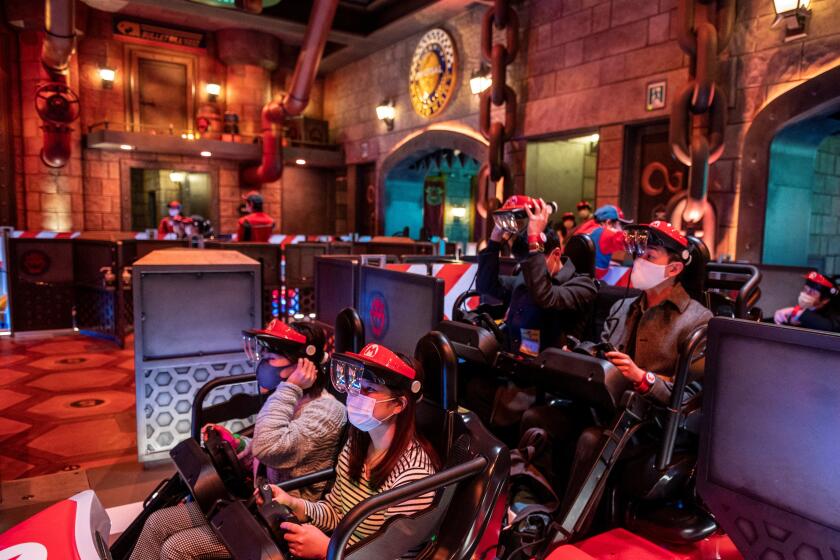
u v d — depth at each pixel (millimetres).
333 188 20359
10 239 8406
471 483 1729
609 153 9820
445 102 14125
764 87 7613
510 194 11367
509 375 2916
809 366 1635
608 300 3205
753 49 7711
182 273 3887
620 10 9508
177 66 17266
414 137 15227
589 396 2379
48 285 8711
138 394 3859
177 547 1957
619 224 4453
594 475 2268
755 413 1762
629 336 2713
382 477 1810
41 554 1638
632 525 2496
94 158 16094
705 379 1890
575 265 3260
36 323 8680
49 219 15266
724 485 1841
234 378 2715
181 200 20156
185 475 2102
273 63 17875
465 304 4258
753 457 1769
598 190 10055
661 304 2586
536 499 2463
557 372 2453
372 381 1752
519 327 3170
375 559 1639
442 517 1749
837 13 6871
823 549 1610
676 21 8562
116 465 4020
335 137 19312
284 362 2291
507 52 10875
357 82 18016
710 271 3256
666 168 9227
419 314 3105
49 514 1825
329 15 12773
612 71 9688
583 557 2223
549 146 11844
